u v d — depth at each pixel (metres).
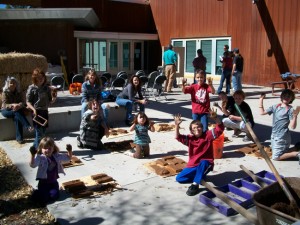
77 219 3.45
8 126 6.48
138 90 7.83
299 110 5.04
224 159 5.25
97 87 6.89
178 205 3.72
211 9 17.25
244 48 15.81
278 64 14.50
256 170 4.76
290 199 3.04
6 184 4.40
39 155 3.84
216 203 3.59
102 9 20.09
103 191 4.07
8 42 17.30
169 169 4.71
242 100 6.17
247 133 6.11
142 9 21.41
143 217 3.48
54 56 16.98
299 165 4.94
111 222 3.38
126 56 21.27
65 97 11.42
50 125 6.95
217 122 4.20
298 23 13.66
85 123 5.68
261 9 14.92
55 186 3.94
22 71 8.84
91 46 19.72
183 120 7.99
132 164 5.05
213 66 17.42
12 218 3.53
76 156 5.42
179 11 19.14
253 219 3.20
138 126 5.29
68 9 15.34
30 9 15.40
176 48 14.94
